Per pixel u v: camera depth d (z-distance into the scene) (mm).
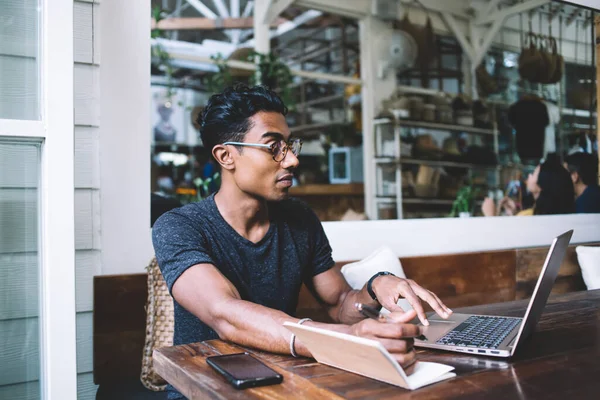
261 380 840
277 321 1031
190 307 1159
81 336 1821
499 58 5789
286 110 1376
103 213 1874
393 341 884
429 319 1343
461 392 809
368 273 1889
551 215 2988
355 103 5969
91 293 1842
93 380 1765
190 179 5582
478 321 1286
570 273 2680
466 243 2670
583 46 3814
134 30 1936
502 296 2424
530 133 4770
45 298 1481
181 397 1254
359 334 916
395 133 5434
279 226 1450
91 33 1863
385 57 5637
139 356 1775
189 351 1045
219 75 5316
